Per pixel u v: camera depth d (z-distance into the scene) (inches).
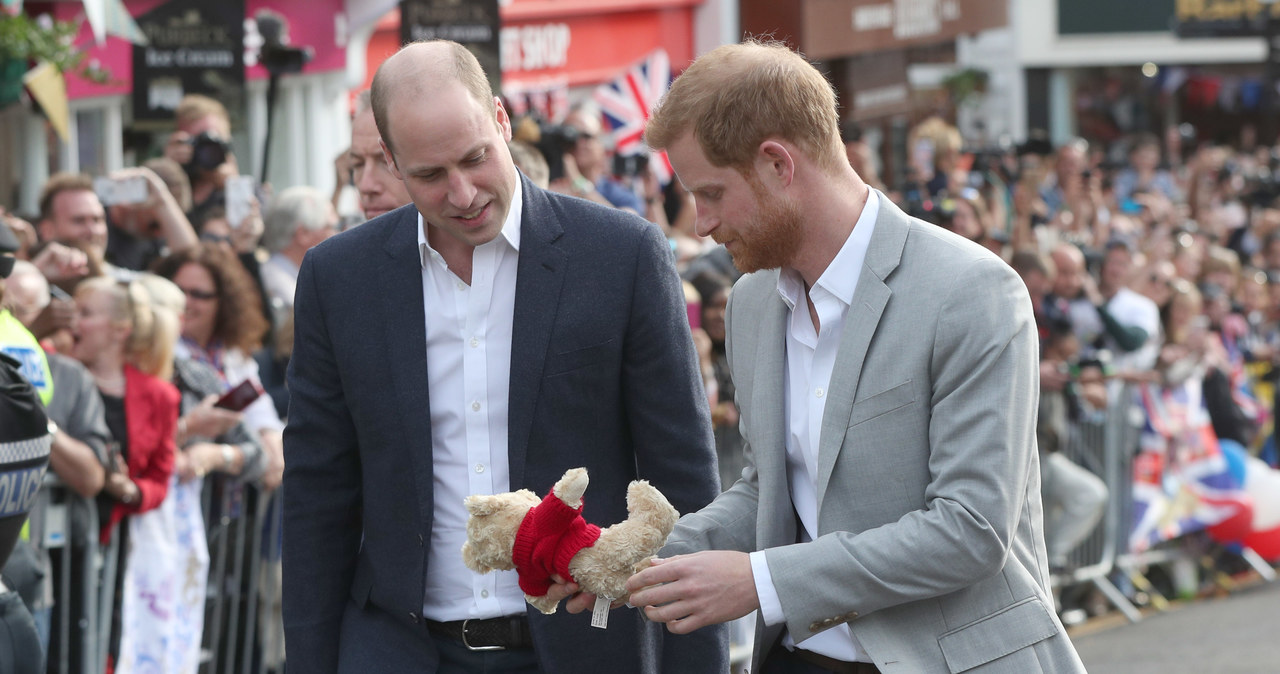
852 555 114.3
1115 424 356.5
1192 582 387.2
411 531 140.4
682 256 335.0
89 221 255.1
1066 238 447.8
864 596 114.5
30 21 297.1
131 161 395.2
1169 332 400.2
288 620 145.1
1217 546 396.8
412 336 140.6
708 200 118.5
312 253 145.9
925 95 935.7
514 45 582.2
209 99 339.9
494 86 365.4
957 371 114.7
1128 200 589.9
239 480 237.0
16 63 295.6
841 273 120.0
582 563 118.3
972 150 512.4
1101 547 357.4
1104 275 393.4
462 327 141.0
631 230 143.7
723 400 275.3
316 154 454.3
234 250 272.8
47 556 201.5
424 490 139.5
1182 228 524.4
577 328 139.9
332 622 145.9
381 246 143.3
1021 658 117.6
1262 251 543.8
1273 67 765.9
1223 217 616.7
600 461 142.5
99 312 214.8
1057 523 331.9
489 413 140.6
